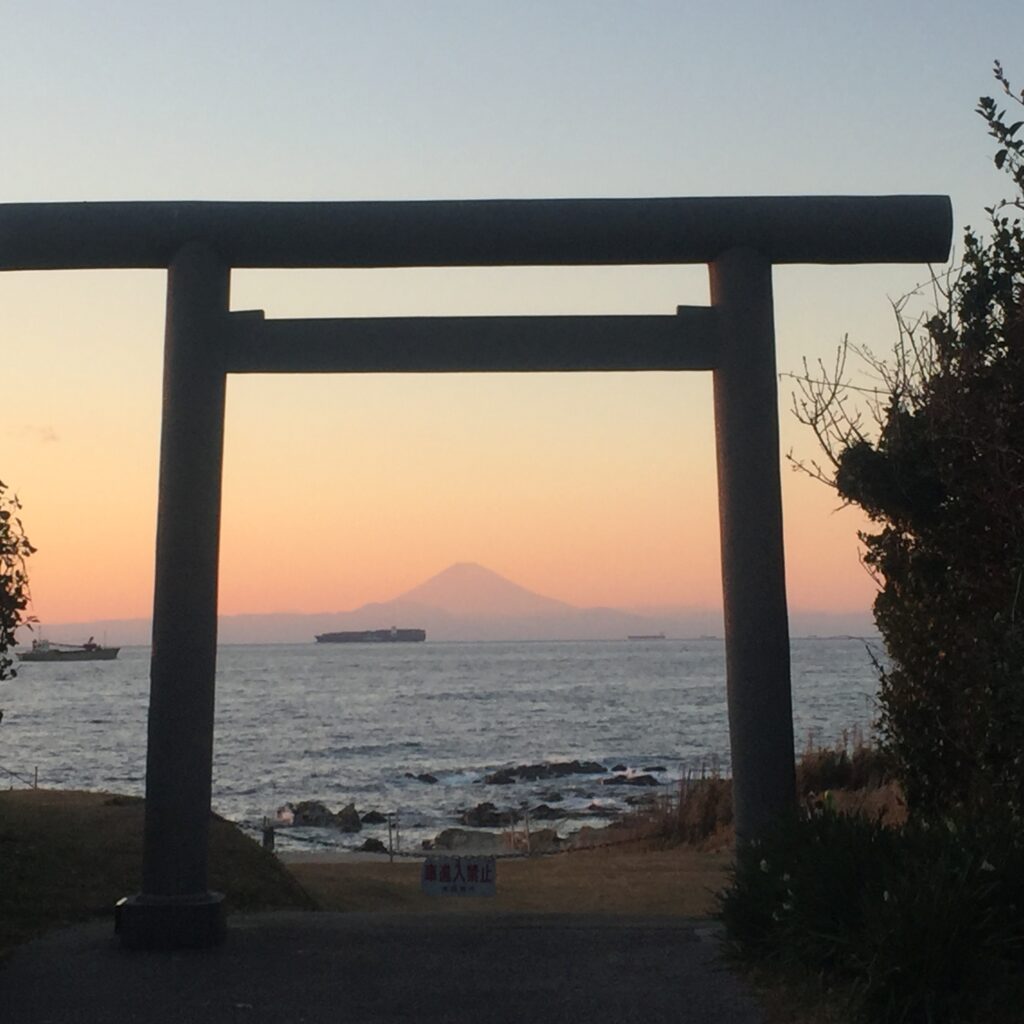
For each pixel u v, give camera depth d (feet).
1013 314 25.40
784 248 24.45
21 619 27.91
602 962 21.84
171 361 23.76
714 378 24.57
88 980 20.76
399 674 512.22
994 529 25.84
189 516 23.34
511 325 24.34
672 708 272.72
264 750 178.40
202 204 24.30
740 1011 19.12
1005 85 25.64
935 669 26.66
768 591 23.76
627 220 24.22
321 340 24.20
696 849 62.95
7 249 24.18
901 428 26.89
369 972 21.26
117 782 134.10
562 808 113.39
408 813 110.93
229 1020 18.76
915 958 18.22
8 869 28.32
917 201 24.53
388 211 24.26
